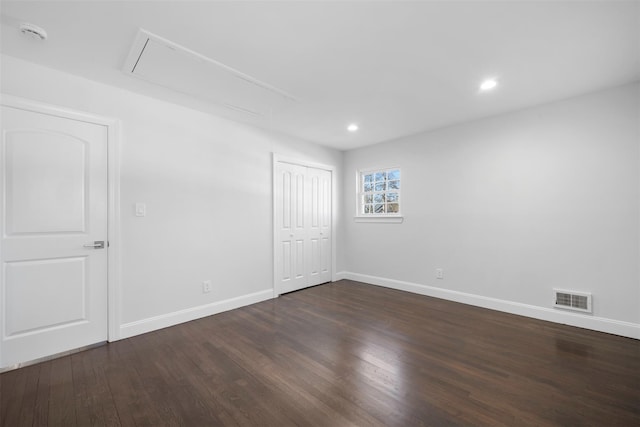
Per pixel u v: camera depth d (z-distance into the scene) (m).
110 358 2.15
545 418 1.49
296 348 2.30
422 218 3.87
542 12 1.59
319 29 1.75
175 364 2.06
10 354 2.02
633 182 2.44
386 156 4.30
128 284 2.54
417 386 1.78
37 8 1.54
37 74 2.12
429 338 2.48
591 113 2.62
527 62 2.12
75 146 2.28
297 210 4.15
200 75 2.29
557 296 2.80
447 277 3.63
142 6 1.54
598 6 1.54
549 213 2.86
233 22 1.68
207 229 3.09
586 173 2.65
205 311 3.05
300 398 1.67
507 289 3.13
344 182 4.90
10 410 1.57
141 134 2.63
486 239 3.29
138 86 2.47
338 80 2.39
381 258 4.37
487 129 3.26
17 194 2.05
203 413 1.55
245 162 3.47
